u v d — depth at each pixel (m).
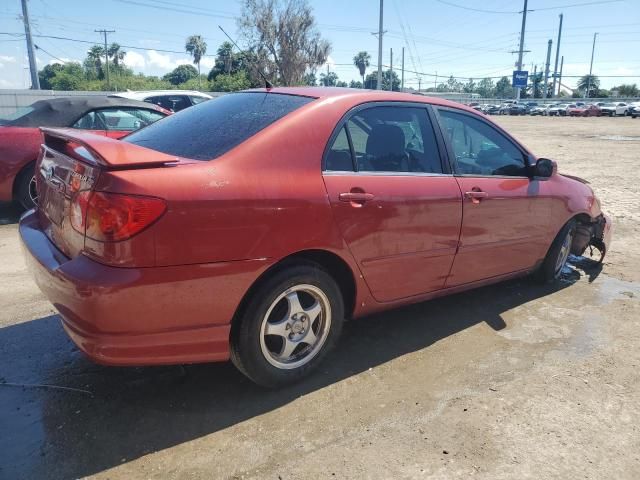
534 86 99.38
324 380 3.13
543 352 3.55
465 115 3.87
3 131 6.36
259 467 2.40
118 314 2.34
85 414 2.74
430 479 2.36
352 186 2.99
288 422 2.72
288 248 2.73
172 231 2.38
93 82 66.69
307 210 2.78
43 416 2.71
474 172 3.81
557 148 19.95
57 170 2.82
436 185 3.43
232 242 2.54
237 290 2.60
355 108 3.19
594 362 3.44
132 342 2.40
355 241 3.01
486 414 2.84
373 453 2.51
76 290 2.33
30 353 3.33
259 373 2.84
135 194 2.31
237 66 46.34
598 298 4.57
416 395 3.00
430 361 3.39
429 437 2.64
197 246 2.45
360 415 2.80
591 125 39.06
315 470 2.39
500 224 3.90
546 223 4.35
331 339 3.12
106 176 2.33
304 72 38.56
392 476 2.37
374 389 3.05
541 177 4.20
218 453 2.48
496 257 3.99
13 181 6.40
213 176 2.54
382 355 3.45
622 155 17.47
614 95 105.62
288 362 2.98
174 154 2.83
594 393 3.07
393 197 3.16
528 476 2.39
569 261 5.66
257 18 36.84
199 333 2.55
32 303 4.09
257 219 2.61
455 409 2.88
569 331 3.89
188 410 2.79
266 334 2.83
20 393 2.91
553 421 2.80
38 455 2.43
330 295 3.02
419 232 3.33
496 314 4.16
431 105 3.66
